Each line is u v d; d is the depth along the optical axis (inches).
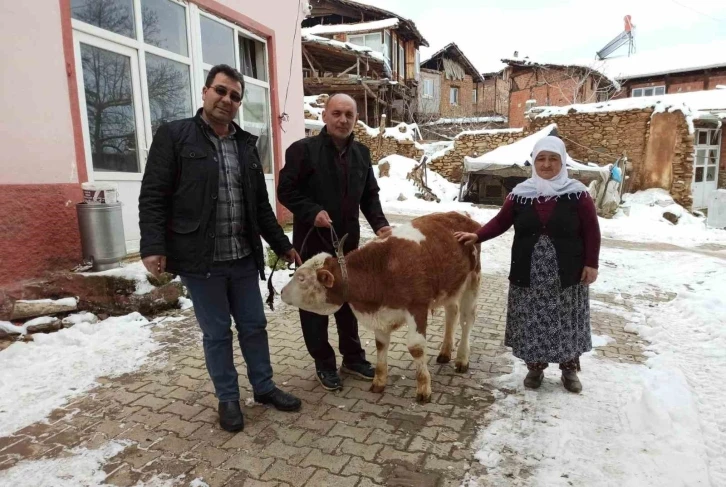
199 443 114.0
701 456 105.2
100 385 142.5
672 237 479.5
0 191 173.6
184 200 112.7
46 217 189.5
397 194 692.7
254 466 105.2
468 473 102.4
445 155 840.9
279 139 366.6
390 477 101.2
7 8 173.8
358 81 880.9
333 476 101.7
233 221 120.0
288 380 148.6
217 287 118.6
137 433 118.0
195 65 278.4
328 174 136.9
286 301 125.5
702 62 1120.2
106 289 190.2
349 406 132.0
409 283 128.5
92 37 211.8
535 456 107.7
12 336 170.2
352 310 135.5
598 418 123.5
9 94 175.9
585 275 130.2
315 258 126.0
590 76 1170.0
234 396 121.3
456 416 125.9
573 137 739.4
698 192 783.7
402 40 1136.8
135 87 236.8
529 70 1176.2
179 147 111.5
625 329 195.5
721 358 163.3
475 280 153.3
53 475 102.0
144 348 168.1
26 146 182.5
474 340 182.7
